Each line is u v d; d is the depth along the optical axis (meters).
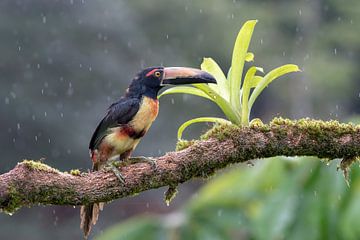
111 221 25.22
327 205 7.87
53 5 28.78
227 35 34.81
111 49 29.64
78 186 4.91
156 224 8.95
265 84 5.29
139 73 6.27
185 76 6.14
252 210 8.86
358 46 36.44
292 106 34.31
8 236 24.77
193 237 8.86
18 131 26.86
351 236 7.74
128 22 30.89
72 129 27.41
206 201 9.04
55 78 28.02
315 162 8.01
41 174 4.88
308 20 36.66
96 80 28.47
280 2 37.03
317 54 35.97
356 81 35.81
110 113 6.21
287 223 8.01
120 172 4.95
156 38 34.03
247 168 8.83
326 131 5.01
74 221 25.28
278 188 8.23
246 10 35.72
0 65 27.39
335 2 36.44
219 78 5.62
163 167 4.99
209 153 5.02
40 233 24.95
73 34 28.91
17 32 28.00
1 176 4.85
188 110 29.27
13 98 27.06
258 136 5.03
